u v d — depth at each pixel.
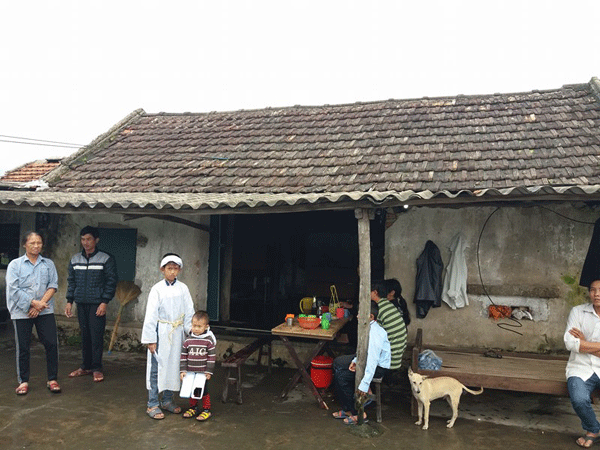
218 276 7.52
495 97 8.61
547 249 6.06
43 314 5.43
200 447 4.18
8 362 6.58
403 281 6.53
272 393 5.66
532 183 5.59
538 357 5.61
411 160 6.73
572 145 6.39
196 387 4.62
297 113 9.59
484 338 6.23
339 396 4.94
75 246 7.80
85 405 5.10
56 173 7.96
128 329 7.42
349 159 7.09
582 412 4.25
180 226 7.43
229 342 6.95
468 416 5.04
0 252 8.88
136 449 4.12
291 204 4.66
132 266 7.60
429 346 6.21
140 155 8.55
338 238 8.26
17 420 4.67
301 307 6.53
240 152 8.07
